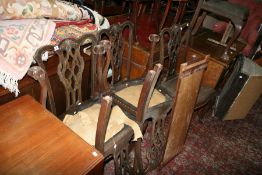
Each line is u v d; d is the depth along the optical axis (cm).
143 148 230
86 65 211
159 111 192
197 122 280
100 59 173
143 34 276
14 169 103
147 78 155
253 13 347
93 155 115
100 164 114
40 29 176
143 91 161
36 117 129
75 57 162
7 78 156
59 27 200
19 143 114
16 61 160
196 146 248
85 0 316
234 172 229
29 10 177
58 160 110
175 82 239
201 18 314
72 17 205
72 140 120
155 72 153
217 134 269
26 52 165
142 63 252
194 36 320
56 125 127
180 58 269
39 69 131
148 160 197
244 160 244
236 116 291
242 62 268
